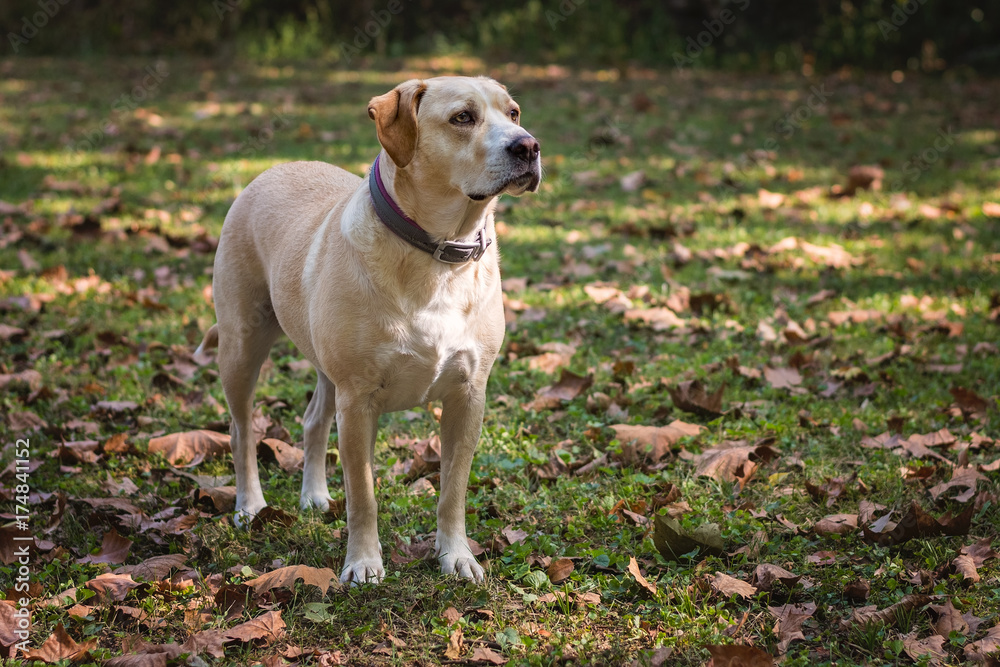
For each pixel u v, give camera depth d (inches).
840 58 645.9
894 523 131.1
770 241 271.6
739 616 115.2
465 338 118.7
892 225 285.4
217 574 124.3
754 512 137.8
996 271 240.2
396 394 120.6
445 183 111.9
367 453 122.0
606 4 698.8
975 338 199.2
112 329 209.8
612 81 582.9
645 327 212.2
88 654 109.1
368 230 114.5
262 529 138.6
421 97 113.2
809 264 253.4
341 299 115.7
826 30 658.8
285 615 116.6
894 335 203.2
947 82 582.9
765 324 206.8
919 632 110.3
